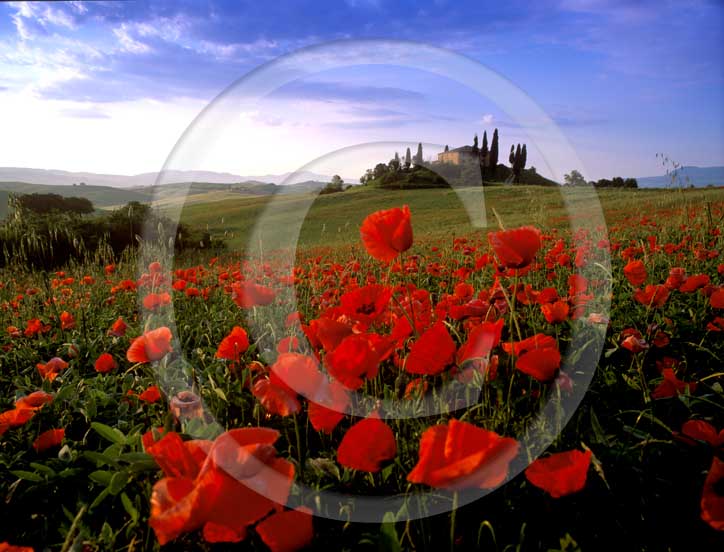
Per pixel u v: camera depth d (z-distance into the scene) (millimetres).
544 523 1037
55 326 3162
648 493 1071
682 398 1263
